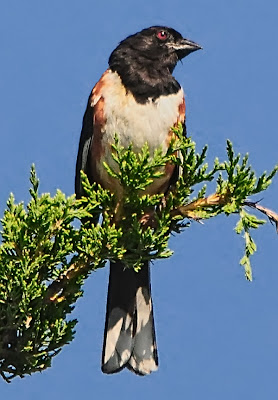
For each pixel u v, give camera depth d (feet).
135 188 23.25
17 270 21.16
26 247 21.50
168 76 30.45
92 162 30.22
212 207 23.77
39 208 21.54
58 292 22.72
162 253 23.13
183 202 23.91
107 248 22.33
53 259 21.91
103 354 28.58
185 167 23.62
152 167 23.27
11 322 21.30
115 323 28.94
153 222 24.82
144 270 29.27
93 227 22.40
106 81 30.30
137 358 28.58
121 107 29.48
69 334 22.38
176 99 30.01
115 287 29.22
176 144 23.89
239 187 23.11
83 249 22.30
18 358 22.07
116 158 23.21
